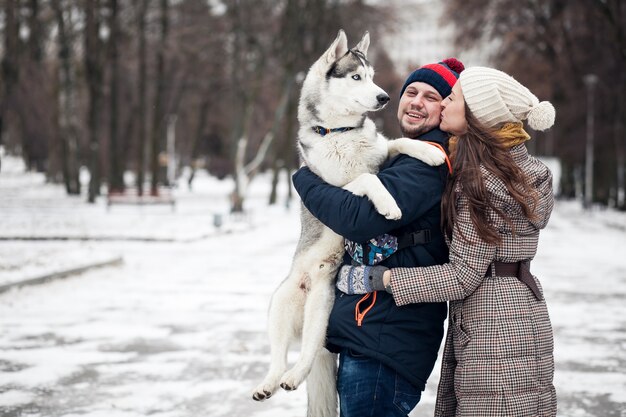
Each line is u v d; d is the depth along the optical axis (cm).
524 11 3931
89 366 685
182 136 7019
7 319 909
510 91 318
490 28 4025
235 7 3431
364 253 339
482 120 320
